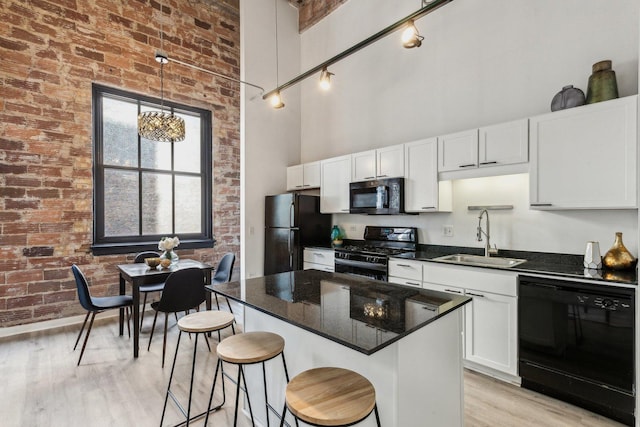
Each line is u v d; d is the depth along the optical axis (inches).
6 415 77.6
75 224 142.3
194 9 180.5
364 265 133.1
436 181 121.4
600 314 74.7
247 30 177.0
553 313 81.7
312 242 169.0
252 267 174.6
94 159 150.7
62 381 93.1
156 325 141.3
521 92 112.0
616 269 84.2
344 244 171.6
